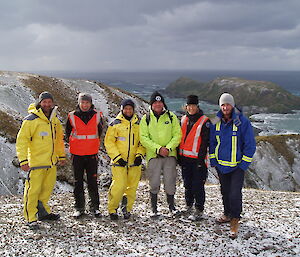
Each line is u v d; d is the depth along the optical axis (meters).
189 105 7.31
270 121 135.38
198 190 7.41
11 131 19.77
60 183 17.28
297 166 56.47
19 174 16.62
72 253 5.80
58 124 7.56
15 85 32.69
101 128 7.81
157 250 6.02
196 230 7.04
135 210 8.77
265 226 7.51
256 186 48.88
